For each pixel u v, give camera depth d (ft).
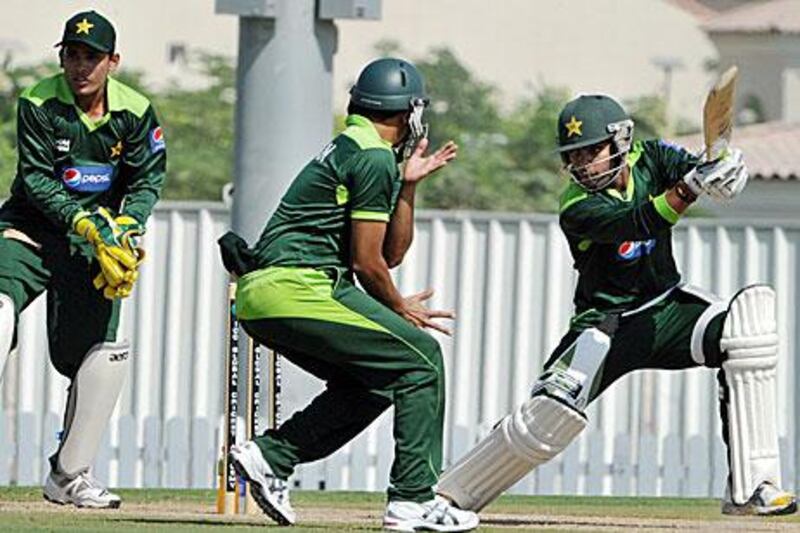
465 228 175.52
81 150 110.11
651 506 129.29
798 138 291.79
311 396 150.82
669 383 176.96
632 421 177.06
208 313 174.40
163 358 174.60
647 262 104.94
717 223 177.37
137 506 119.34
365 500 132.05
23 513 107.86
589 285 106.11
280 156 153.89
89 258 111.86
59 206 108.17
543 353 175.83
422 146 98.68
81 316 112.47
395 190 98.53
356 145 96.84
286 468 99.81
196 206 174.60
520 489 168.25
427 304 175.63
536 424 104.88
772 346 105.40
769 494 105.91
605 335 104.99
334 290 97.45
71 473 115.65
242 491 113.60
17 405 172.24
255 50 154.10
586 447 168.35
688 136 333.01
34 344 172.55
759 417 105.81
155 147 111.96
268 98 153.99
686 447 168.86
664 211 100.53
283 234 97.86
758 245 177.27
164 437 165.58
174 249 174.50
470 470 106.52
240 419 137.49
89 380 113.39
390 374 97.45
